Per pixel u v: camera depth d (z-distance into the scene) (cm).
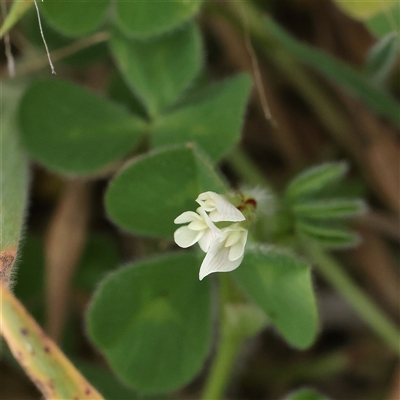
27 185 17
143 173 16
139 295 17
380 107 18
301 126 20
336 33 19
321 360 19
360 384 19
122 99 18
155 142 17
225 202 16
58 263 19
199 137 17
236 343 17
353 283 19
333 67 18
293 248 17
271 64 19
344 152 20
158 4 17
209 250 16
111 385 18
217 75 19
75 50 18
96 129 17
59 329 18
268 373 19
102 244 19
